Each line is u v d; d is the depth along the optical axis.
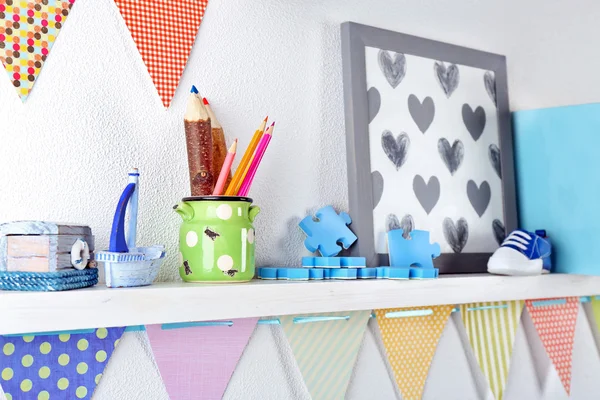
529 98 1.62
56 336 0.93
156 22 1.08
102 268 1.01
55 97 0.98
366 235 1.23
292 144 1.22
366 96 1.27
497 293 1.25
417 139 1.34
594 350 1.56
